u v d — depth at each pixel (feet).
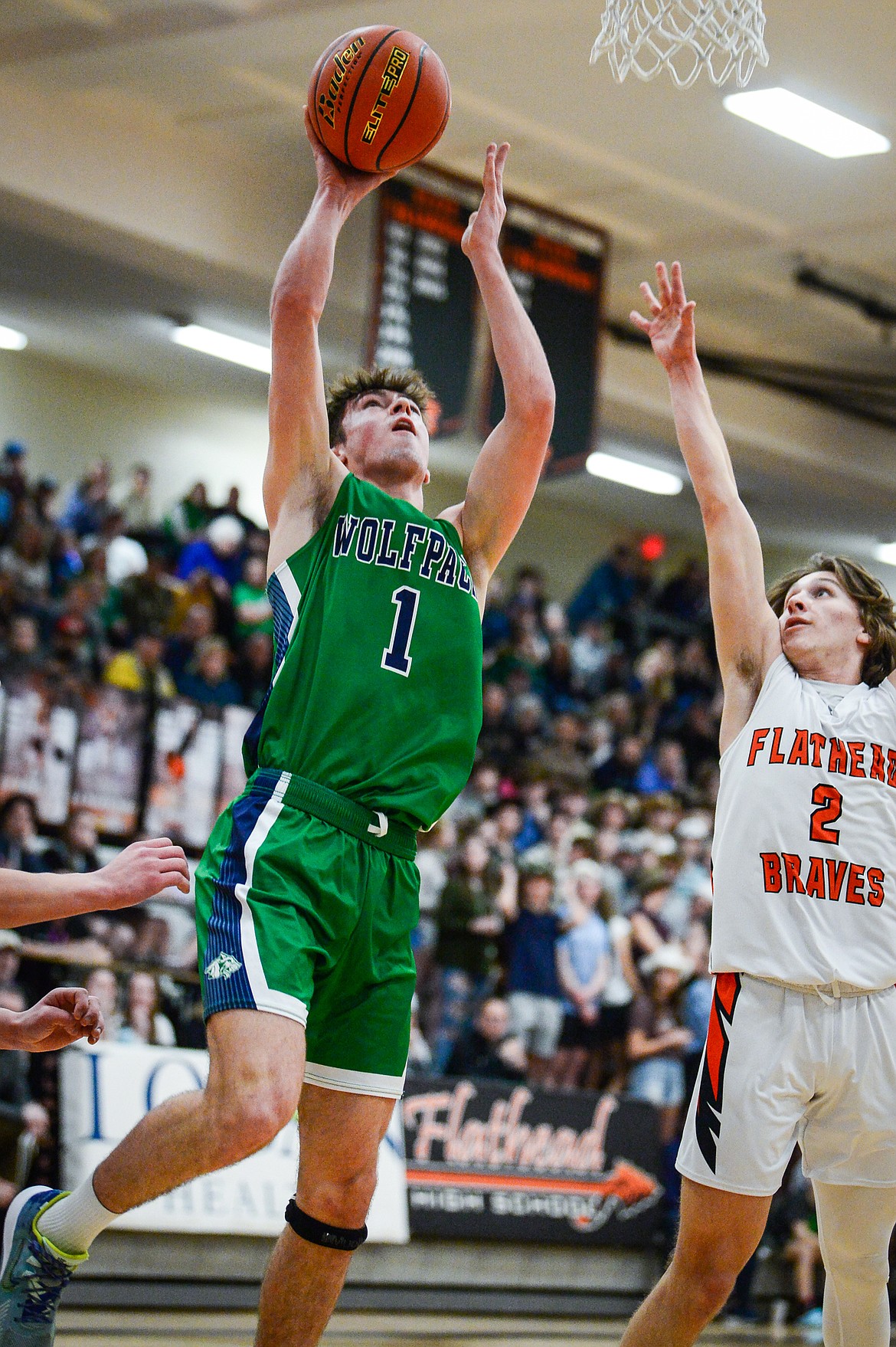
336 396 14.14
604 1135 31.55
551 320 43.39
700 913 35.42
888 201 43.42
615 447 57.11
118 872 10.82
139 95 40.88
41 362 54.08
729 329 53.62
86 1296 24.80
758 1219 13.01
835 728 13.64
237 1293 26.35
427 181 41.19
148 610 43.47
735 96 37.65
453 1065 31.91
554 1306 29.94
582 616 59.88
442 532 13.01
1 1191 24.40
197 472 57.82
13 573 40.83
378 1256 28.48
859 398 55.88
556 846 39.73
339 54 13.09
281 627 12.56
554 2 33.68
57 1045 12.03
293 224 45.37
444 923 33.78
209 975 11.34
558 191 44.93
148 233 42.14
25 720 32.71
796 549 69.72
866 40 34.37
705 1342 28.32
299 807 11.92
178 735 35.06
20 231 41.91
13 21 37.50
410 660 12.44
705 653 60.80
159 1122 11.28
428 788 12.34
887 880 13.43
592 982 34.37
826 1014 13.07
